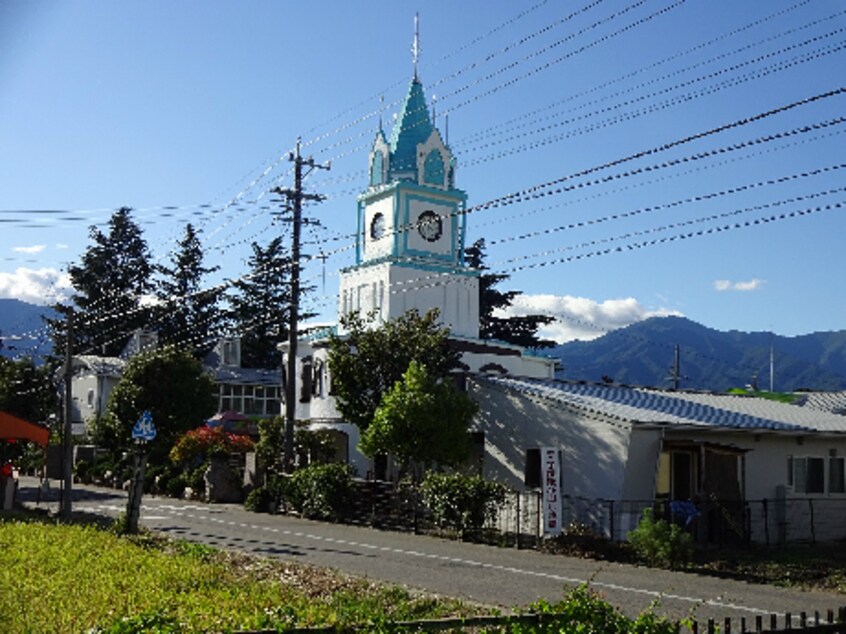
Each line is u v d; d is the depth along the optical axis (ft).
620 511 81.35
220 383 203.72
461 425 94.48
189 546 67.41
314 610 40.57
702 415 92.32
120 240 268.82
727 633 29.19
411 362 96.27
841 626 30.45
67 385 101.71
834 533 95.76
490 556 71.56
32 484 158.10
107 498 127.54
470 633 37.14
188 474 135.13
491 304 217.56
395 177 163.53
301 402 145.18
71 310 107.24
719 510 82.69
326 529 91.30
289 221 120.67
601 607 31.17
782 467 93.45
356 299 164.14
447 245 163.32
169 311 263.29
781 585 62.95
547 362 154.81
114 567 53.31
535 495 87.15
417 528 89.81
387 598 48.55
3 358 192.34
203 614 37.42
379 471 121.49
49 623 36.29
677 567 68.64
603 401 94.02
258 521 98.48
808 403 148.36
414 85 167.73
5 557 55.77
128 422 157.99
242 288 255.50
